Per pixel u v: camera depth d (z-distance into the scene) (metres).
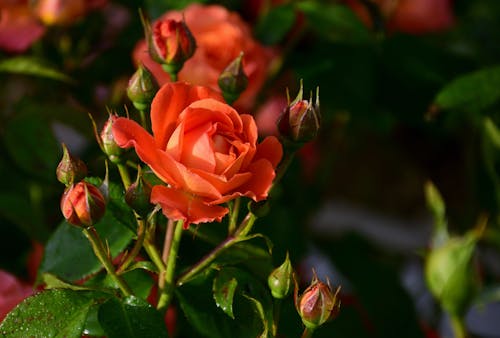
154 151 0.73
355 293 0.96
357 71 0.97
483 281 1.06
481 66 1.00
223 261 0.79
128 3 1.02
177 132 0.72
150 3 0.96
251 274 0.79
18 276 0.94
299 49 1.05
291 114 0.75
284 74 1.01
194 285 0.78
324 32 0.97
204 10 0.91
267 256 0.79
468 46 1.16
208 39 0.90
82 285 0.78
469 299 0.90
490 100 0.93
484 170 0.97
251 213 0.75
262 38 0.98
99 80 1.00
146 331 0.75
